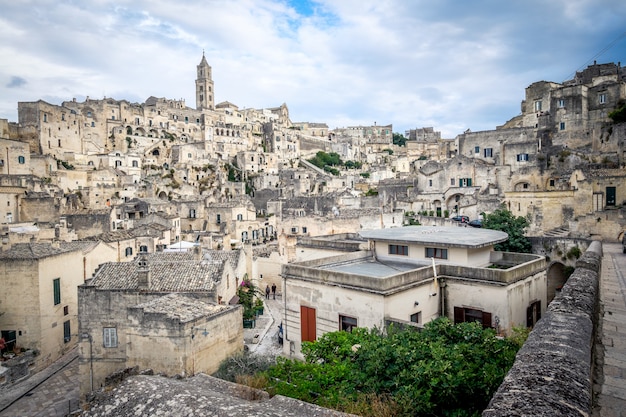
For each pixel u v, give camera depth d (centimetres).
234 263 4641
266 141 19975
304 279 2756
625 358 1210
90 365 3319
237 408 999
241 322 3172
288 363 1939
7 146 9775
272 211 10419
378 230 3731
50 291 4144
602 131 6900
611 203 5203
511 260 3238
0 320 3947
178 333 2731
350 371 1562
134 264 3816
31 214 7944
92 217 8019
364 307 2423
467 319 2677
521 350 859
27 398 3378
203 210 9531
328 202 9781
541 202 5653
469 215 7000
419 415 1252
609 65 9138
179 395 1080
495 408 635
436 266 2784
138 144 16250
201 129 18862
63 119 13775
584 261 2103
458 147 9112
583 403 624
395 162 16738
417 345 1507
